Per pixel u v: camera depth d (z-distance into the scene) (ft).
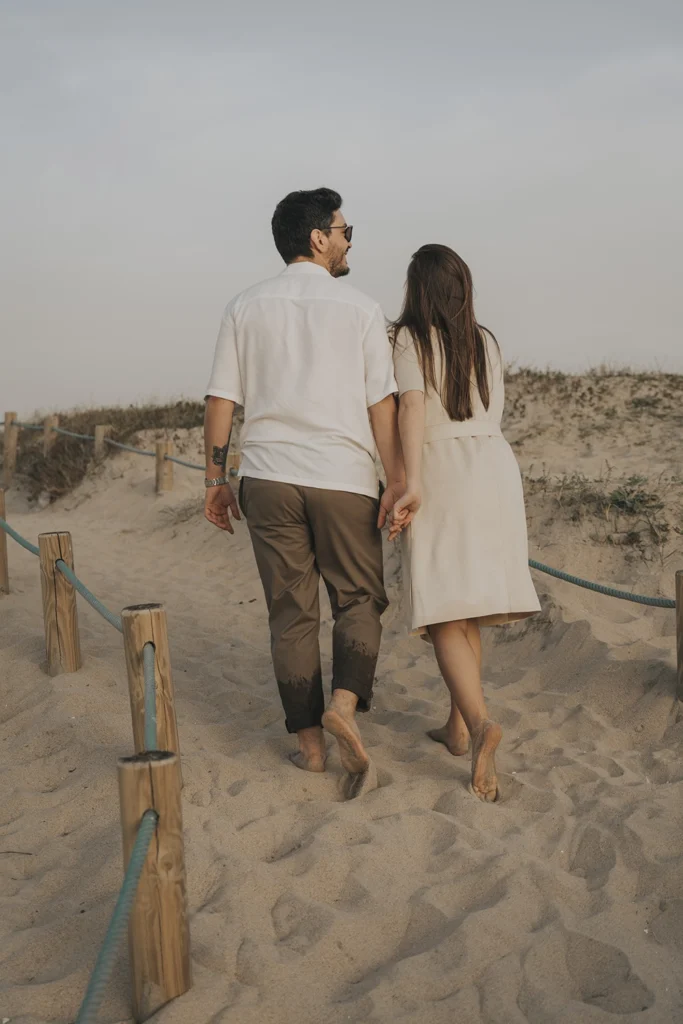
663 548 17.66
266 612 19.30
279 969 6.93
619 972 7.04
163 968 6.45
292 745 11.20
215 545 25.68
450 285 9.82
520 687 13.50
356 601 10.05
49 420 40.37
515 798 9.92
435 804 9.69
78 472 37.19
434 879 8.28
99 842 8.96
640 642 13.70
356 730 9.64
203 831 8.97
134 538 28.50
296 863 8.41
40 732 11.58
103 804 9.82
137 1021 6.50
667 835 8.82
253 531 10.07
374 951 7.37
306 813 9.45
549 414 31.99
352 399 9.73
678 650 11.59
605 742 11.36
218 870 8.29
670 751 10.89
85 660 13.74
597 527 18.86
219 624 18.30
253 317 9.87
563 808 9.55
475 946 7.20
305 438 9.70
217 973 6.88
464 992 6.73
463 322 9.80
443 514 9.81
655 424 29.40
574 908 7.86
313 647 10.27
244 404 10.22
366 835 8.89
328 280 9.91
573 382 35.01
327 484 9.59
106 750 10.99
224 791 9.89
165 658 9.80
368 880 8.18
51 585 12.98
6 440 41.32
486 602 9.61
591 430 29.71
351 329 9.70
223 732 11.86
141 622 9.67
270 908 7.82
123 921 5.29
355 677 9.80
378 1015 6.49
